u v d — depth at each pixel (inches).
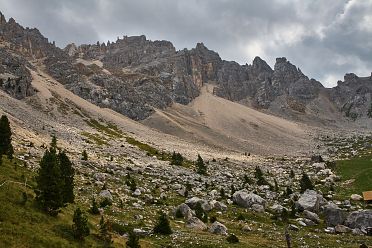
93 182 3127.5
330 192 3772.1
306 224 2721.5
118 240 1738.4
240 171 5364.2
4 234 1333.7
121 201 2615.7
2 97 7052.2
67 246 1427.2
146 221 2317.9
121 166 4237.2
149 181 3740.2
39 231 1456.7
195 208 2738.7
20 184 1923.0
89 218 2014.0
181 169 4901.6
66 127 6894.7
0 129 2591.0
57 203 1681.8
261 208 3043.8
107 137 6993.1
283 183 4411.9
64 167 2112.5
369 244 2170.3
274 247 1955.0
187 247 1825.8
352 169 4840.1
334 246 2068.2
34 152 3619.6
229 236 2016.5
